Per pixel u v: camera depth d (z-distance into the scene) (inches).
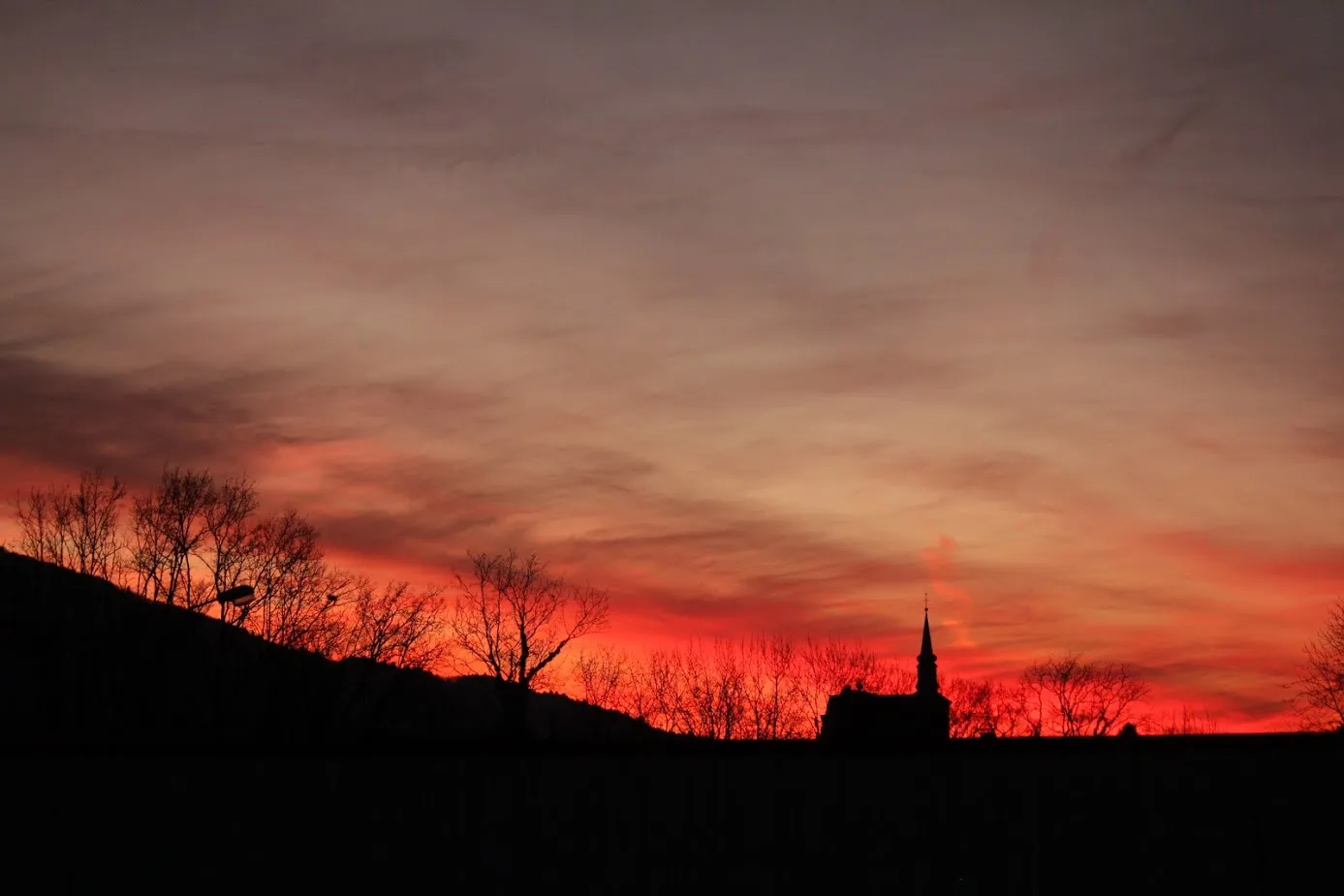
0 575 2148.1
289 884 975.0
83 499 2389.3
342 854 984.3
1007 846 975.6
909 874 979.9
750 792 1003.3
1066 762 984.3
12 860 957.2
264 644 2329.0
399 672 2493.8
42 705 2108.8
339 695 2348.7
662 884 990.4
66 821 967.6
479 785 1006.4
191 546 2404.0
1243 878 938.1
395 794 1000.2
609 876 990.4
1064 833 970.1
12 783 968.9
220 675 2246.6
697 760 1013.2
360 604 2541.8
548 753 1013.8
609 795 1005.8
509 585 2832.2
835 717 2795.3
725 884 986.7
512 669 2775.6
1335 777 941.2
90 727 2086.6
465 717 2689.5
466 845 994.1
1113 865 959.0
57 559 2331.4
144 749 987.9
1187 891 944.3
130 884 963.3
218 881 970.7
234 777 990.4
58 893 955.3
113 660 2169.0
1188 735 973.8
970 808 987.3
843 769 1005.8
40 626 2151.8
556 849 994.7
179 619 2231.8
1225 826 949.2
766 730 3014.3
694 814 1002.7
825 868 987.3
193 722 2171.5
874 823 992.2
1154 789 967.0
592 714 2832.2
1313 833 935.7
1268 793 948.6
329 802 993.5
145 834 971.9
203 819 979.9
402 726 2487.7
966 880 973.8
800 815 997.2
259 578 2438.5
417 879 986.7
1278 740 956.6
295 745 1002.7
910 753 1005.2
